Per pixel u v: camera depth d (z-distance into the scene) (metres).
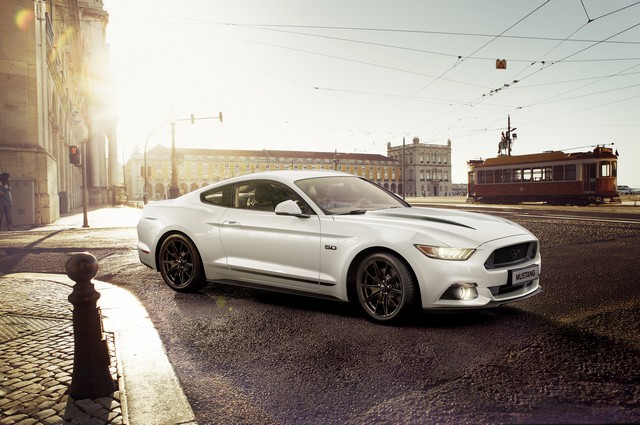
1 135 15.27
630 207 22.94
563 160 26.39
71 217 20.36
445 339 3.30
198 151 100.31
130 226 14.55
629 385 2.49
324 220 4.03
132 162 95.69
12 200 14.98
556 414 2.20
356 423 2.17
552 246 7.98
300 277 4.07
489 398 2.39
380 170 117.44
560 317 3.78
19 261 7.18
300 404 2.38
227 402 2.42
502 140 37.09
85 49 41.34
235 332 3.58
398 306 3.61
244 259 4.47
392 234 3.65
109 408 2.28
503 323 3.65
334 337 3.41
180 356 3.09
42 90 16.61
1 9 15.18
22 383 2.57
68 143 31.41
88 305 2.42
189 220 4.92
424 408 2.30
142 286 5.29
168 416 2.25
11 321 3.74
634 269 5.70
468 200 34.22
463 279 3.42
